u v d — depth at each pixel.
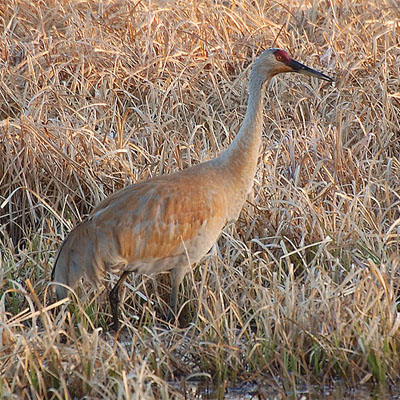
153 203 9.59
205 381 9.03
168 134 13.38
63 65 14.68
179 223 9.68
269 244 11.38
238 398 8.66
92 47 15.36
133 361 8.67
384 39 16.00
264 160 12.59
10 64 15.45
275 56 10.35
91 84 14.81
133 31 16.33
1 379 8.13
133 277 10.98
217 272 10.20
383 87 14.12
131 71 15.06
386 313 9.36
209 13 16.75
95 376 8.30
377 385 8.89
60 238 11.38
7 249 11.25
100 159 12.13
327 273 10.35
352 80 15.16
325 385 8.91
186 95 14.70
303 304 9.55
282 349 9.10
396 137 13.89
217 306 9.63
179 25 15.86
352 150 13.14
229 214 10.23
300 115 14.75
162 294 11.01
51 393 8.48
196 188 9.79
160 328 9.86
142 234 9.57
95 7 17.27
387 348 9.01
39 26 16.19
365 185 12.51
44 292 10.33
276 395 8.70
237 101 15.01
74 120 13.61
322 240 11.21
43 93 13.89
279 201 11.50
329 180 12.70
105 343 8.77
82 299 10.13
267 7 18.09
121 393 7.81
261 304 9.71
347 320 9.53
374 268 9.48
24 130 12.38
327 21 16.56
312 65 15.38
